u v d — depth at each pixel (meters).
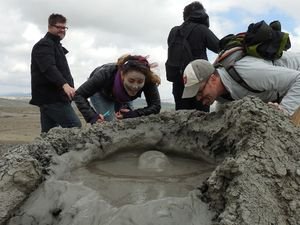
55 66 2.72
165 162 1.80
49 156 1.75
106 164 1.85
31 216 1.57
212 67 1.88
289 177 1.47
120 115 2.31
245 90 1.86
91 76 2.48
